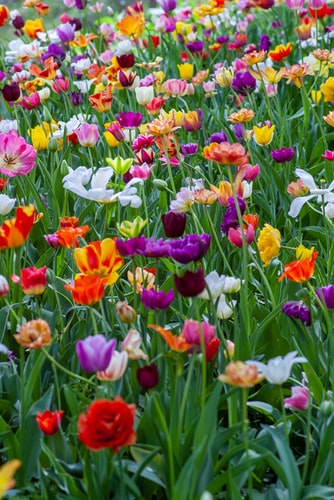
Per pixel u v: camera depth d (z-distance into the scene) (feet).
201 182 13.87
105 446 10.23
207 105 20.12
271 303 12.66
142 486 11.12
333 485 10.94
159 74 17.37
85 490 11.03
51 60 17.20
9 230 11.29
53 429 10.89
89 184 14.73
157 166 15.57
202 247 11.14
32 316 12.74
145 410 11.16
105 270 11.41
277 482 11.16
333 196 12.90
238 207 11.81
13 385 11.87
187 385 10.85
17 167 13.16
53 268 13.20
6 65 24.34
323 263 13.55
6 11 21.47
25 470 11.18
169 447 10.72
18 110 18.88
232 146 11.61
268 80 15.70
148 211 14.48
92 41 24.49
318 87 18.56
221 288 11.34
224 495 11.04
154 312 11.75
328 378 11.68
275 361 10.67
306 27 20.85
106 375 10.74
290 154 14.39
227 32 26.37
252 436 11.48
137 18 20.29
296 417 11.64
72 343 12.07
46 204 14.66
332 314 12.25
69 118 17.13
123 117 14.48
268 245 12.16
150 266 13.29
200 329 10.71
